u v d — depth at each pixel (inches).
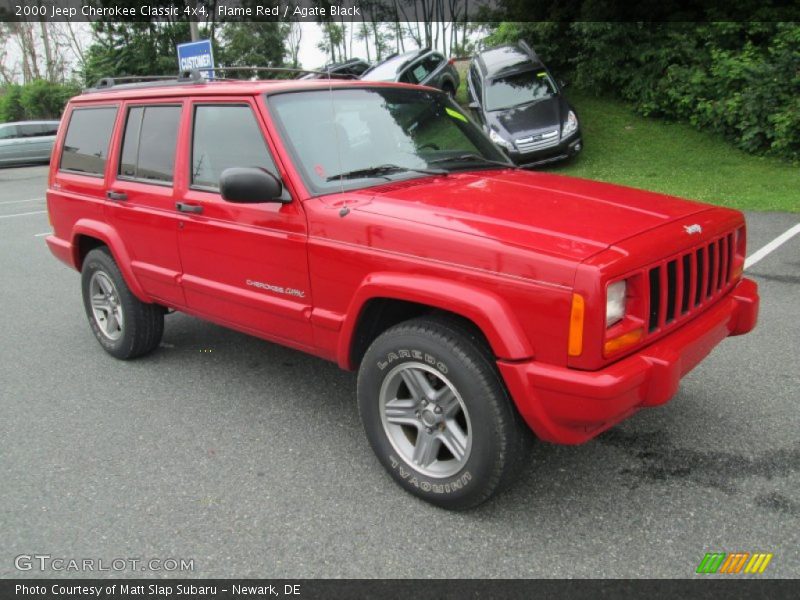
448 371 109.2
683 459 131.3
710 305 123.2
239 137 143.3
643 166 492.1
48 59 1678.2
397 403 122.0
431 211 118.0
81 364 195.9
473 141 167.6
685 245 110.9
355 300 120.8
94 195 185.6
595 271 95.0
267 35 984.9
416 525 115.0
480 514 117.1
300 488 127.6
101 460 140.6
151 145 167.6
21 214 510.6
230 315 153.3
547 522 114.0
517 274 101.3
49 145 925.8
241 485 129.3
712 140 534.0
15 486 131.5
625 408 99.7
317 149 136.9
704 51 568.1
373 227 118.6
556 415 100.6
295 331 138.5
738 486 121.6
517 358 100.7
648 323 104.4
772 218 339.0
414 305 123.0
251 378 180.9
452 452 115.0
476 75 562.3
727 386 161.5
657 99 577.6
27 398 173.3
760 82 490.3
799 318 203.9
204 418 158.2
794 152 473.1
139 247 173.0
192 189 155.0
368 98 153.5
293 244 131.3
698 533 109.3
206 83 163.9
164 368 189.6
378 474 131.7
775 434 138.9
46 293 278.5
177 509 122.1
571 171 494.9
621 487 123.1
